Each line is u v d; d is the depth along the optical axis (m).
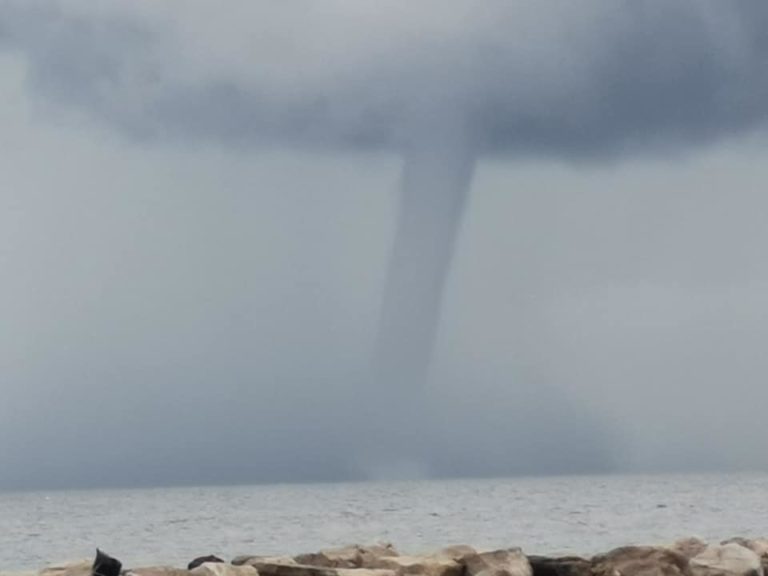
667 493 181.12
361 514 129.62
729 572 29.69
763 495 161.75
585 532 82.25
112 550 73.19
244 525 108.31
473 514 121.44
